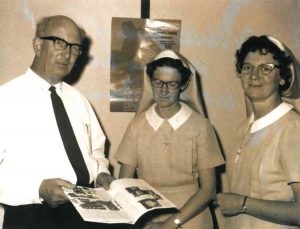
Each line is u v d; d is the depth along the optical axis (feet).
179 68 6.89
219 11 8.81
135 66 8.75
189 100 7.47
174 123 7.13
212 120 9.04
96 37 8.63
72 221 6.55
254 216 5.88
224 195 5.98
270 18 8.91
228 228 6.34
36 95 6.72
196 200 6.97
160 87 6.93
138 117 7.52
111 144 8.87
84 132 7.27
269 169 5.65
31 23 8.44
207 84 8.95
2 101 6.48
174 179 7.18
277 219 5.59
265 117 5.90
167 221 6.91
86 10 8.55
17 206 6.38
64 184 6.22
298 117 5.70
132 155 7.41
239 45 8.91
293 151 5.46
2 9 8.36
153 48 8.74
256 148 5.83
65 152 6.72
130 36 8.68
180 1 8.71
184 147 7.07
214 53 8.89
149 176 7.27
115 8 8.61
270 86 5.78
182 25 8.75
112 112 8.82
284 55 5.81
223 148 9.11
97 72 8.70
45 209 6.39
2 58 8.42
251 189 5.87
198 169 7.22
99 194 6.31
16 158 6.39
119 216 5.68
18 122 6.48
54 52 6.56
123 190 6.35
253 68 5.84
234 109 9.05
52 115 6.76
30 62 8.49
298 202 5.41
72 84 8.66
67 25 6.60
